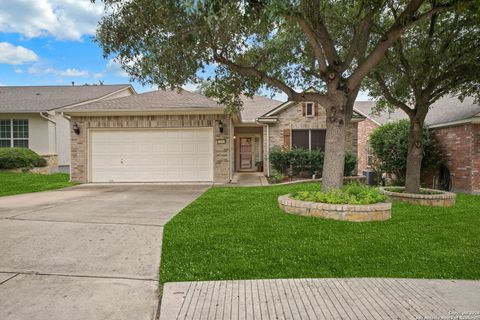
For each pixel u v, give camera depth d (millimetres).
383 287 3129
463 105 12062
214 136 11906
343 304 2777
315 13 6129
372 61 6172
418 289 3086
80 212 6406
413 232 5039
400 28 5781
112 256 3902
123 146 12242
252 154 18047
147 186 11266
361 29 6434
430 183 12727
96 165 12289
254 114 17172
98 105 12328
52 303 2764
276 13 4363
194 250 4129
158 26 5945
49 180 12867
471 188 10445
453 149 11344
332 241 4504
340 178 6613
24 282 3172
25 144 16828
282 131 15062
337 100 6531
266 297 2908
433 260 3850
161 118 12039
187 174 12094
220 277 3361
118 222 5516
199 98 12852
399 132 12688
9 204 7406
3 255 3893
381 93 9570
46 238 4562
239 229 5078
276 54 7926
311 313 2623
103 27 6117
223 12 4648
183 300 2846
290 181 13164
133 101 12766
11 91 19766
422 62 7699
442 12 6234
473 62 7359
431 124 12242
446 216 6367
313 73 8172
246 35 7020
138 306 2746
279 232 4910
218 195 8773
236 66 7164
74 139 12281
